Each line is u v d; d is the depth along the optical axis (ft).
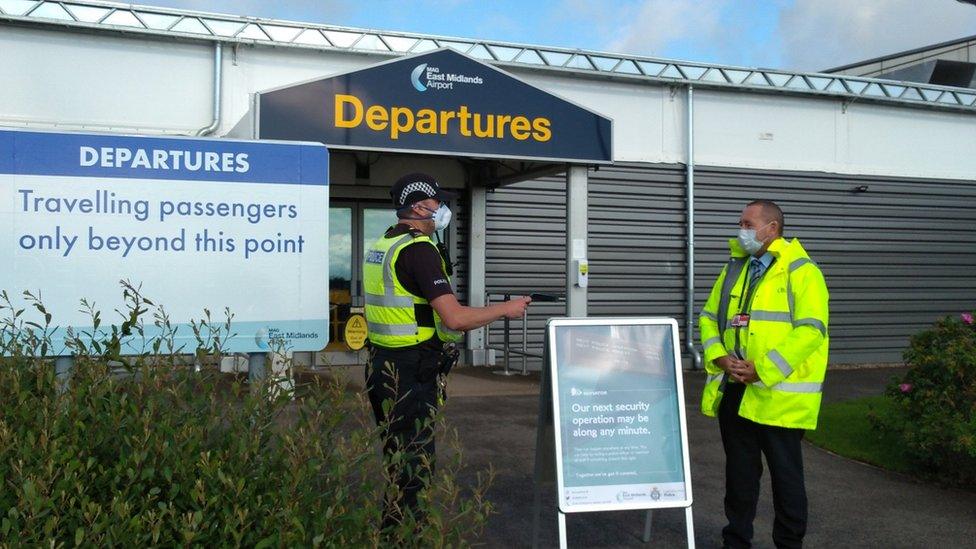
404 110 28.02
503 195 40.52
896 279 48.42
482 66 29.01
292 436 9.73
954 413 20.08
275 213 16.85
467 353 40.09
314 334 17.04
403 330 12.88
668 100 43.39
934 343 21.09
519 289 40.78
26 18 32.55
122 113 34.27
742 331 14.83
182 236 16.26
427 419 11.55
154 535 8.13
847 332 47.37
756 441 15.08
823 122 46.78
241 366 22.74
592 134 30.60
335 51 36.73
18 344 11.60
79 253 15.67
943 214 49.57
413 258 12.78
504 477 20.35
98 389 10.09
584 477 14.17
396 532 9.34
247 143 16.72
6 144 15.35
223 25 35.35
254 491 9.25
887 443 23.95
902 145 48.60
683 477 14.49
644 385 14.65
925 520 17.89
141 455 8.95
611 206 42.29
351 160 38.34
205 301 16.35
